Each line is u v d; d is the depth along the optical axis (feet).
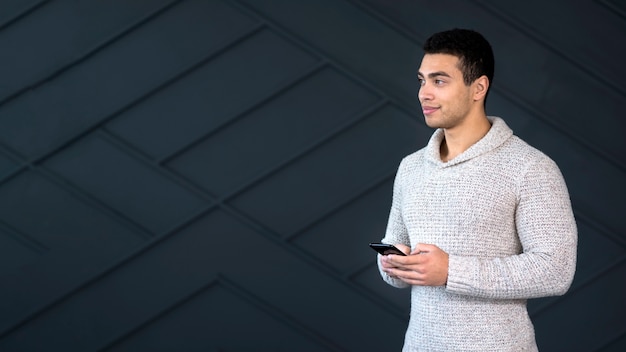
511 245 5.31
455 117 5.32
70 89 9.71
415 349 5.47
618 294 9.77
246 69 9.79
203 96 9.78
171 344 9.90
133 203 9.78
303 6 9.76
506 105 9.78
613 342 9.78
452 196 5.29
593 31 9.70
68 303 9.80
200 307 9.90
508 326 5.23
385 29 9.75
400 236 6.00
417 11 9.75
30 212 9.73
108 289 9.82
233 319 9.91
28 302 9.77
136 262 9.82
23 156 9.71
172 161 9.82
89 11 9.70
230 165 9.84
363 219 9.84
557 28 9.71
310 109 9.82
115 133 9.78
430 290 5.36
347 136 9.82
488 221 5.20
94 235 9.78
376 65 9.76
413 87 9.75
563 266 5.02
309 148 9.81
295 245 9.89
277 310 9.89
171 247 9.83
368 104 9.80
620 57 9.67
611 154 9.71
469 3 9.71
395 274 5.16
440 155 5.77
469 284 4.99
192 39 9.75
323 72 9.81
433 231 5.37
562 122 9.74
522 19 9.72
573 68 9.71
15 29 9.66
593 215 9.78
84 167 9.75
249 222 9.84
